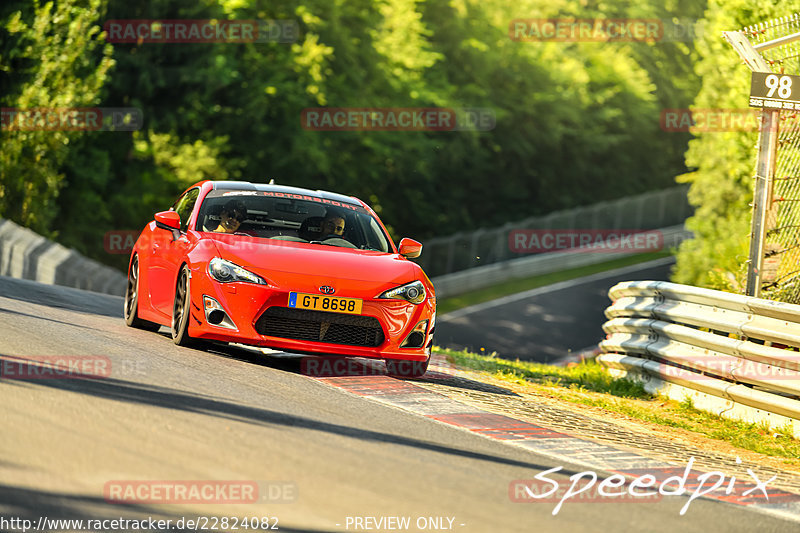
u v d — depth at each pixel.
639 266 177.62
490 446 19.78
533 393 29.95
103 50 111.00
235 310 25.61
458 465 17.31
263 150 139.38
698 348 30.72
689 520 15.80
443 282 148.50
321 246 28.52
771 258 32.22
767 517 16.94
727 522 16.05
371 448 17.48
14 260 64.69
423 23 169.25
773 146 31.91
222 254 26.50
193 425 17.06
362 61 157.00
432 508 14.22
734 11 59.72
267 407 19.75
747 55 32.25
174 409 18.11
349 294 25.89
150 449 15.16
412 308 26.70
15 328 26.19
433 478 16.02
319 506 13.59
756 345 28.02
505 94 193.12
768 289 32.34
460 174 190.12
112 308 42.25
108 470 13.91
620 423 26.75
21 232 67.81
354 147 156.62
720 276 50.72
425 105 167.12
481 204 197.25
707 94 64.62
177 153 131.00
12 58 100.19
